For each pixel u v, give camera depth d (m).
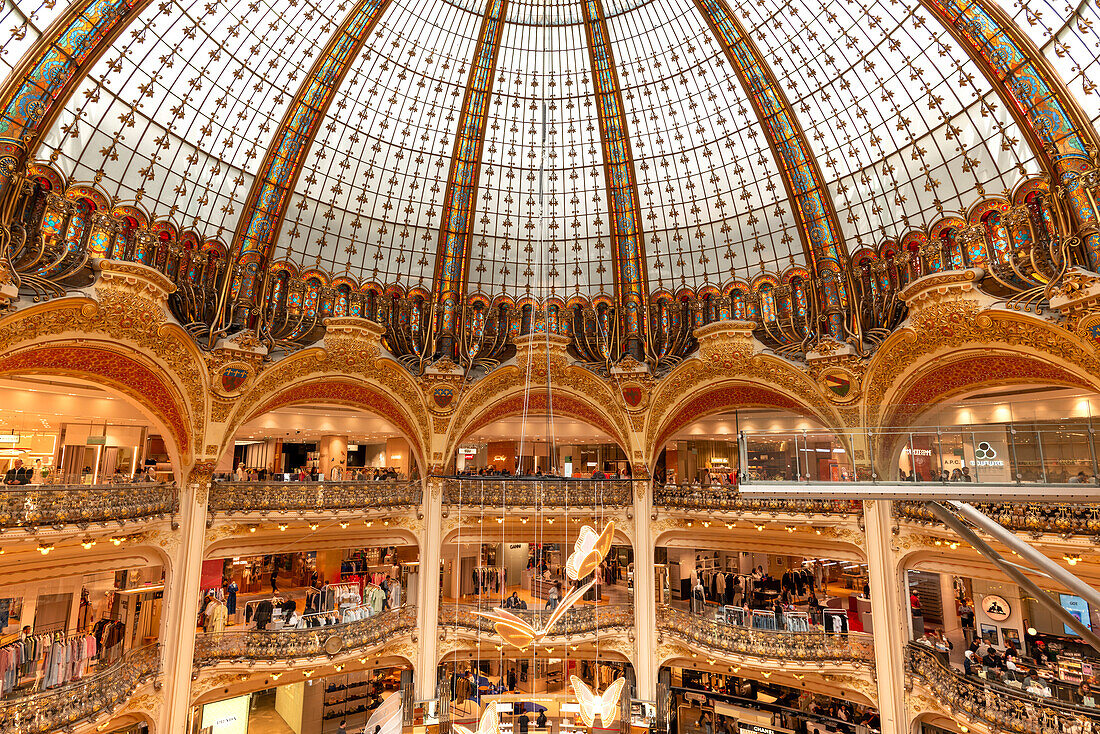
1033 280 16.41
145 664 17.47
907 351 19.17
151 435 26.30
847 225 20.77
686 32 20.27
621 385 24.19
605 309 24.94
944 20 16.00
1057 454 9.14
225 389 20.06
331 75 19.56
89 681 15.25
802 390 21.97
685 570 28.19
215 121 18.61
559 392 25.06
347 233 22.58
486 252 24.62
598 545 9.41
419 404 23.91
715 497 22.77
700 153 22.31
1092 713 13.46
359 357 22.38
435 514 24.02
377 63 20.31
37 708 13.89
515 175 23.70
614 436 25.59
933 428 10.17
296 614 20.81
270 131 19.78
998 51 15.59
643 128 22.42
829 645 19.88
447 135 22.39
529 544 29.41
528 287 25.03
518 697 21.12
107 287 16.42
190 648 18.56
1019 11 15.03
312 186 21.34
